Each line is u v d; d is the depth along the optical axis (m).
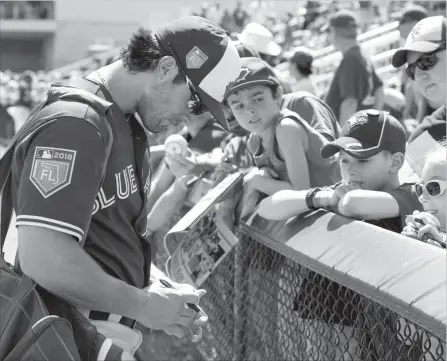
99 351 1.76
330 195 2.36
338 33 4.74
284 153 2.89
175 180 3.62
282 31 9.58
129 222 2.01
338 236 2.12
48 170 1.75
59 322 1.71
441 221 2.17
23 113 12.34
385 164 2.42
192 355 3.88
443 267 1.62
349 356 2.19
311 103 3.35
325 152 2.49
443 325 1.51
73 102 1.82
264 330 2.85
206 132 3.93
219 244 2.98
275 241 2.52
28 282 1.80
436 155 2.20
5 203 1.93
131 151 1.97
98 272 1.79
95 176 1.79
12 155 1.88
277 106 2.97
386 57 5.48
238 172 3.11
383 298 1.75
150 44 1.96
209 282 3.68
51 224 1.73
